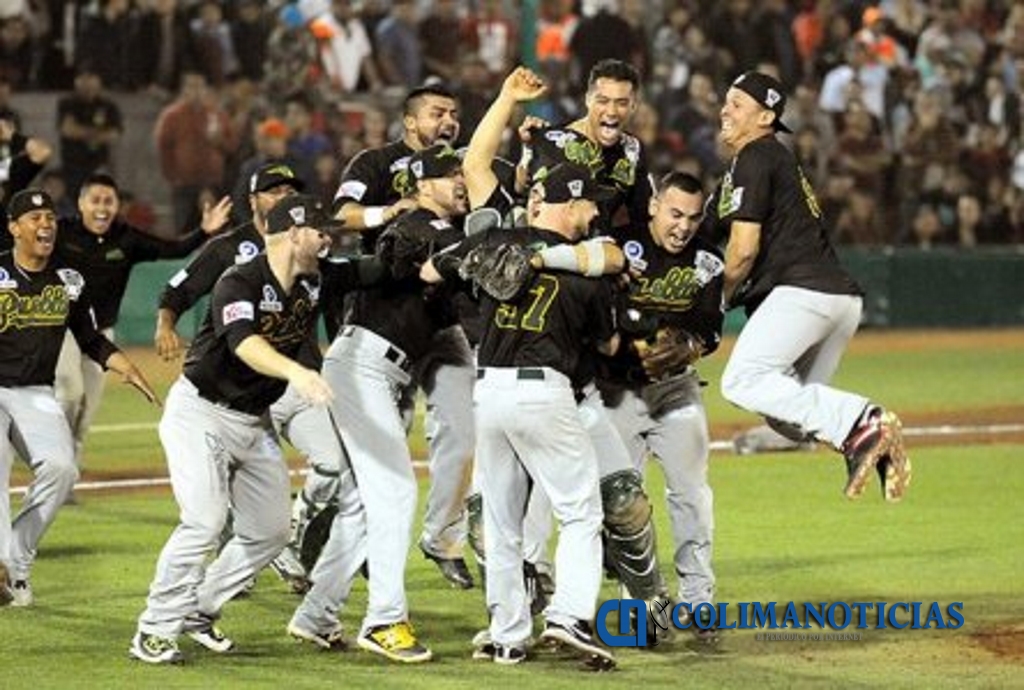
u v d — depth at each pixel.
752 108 32.28
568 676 29.66
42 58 82.12
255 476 31.05
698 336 32.06
